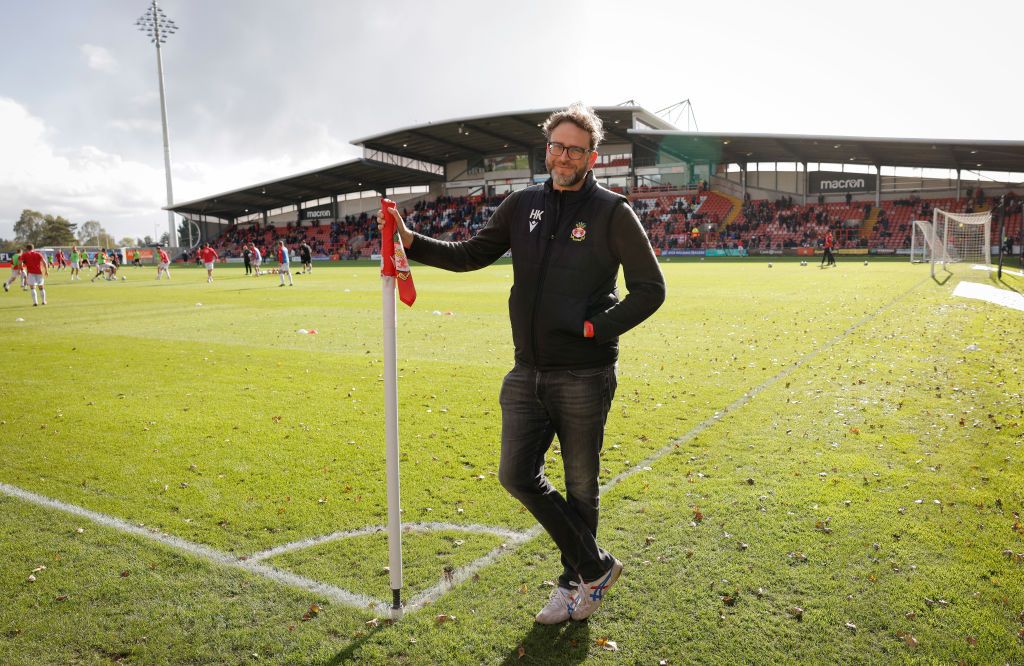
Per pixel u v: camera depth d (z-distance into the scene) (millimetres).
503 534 3684
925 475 4383
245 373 8172
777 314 13047
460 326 12375
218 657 2641
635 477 4477
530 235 2633
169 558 3438
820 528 3646
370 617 2896
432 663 2584
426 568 3311
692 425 5676
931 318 11875
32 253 17672
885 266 30406
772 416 5895
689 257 48219
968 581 3076
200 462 4902
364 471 4703
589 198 2566
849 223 47500
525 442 2721
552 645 2682
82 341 10930
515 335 2711
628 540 3561
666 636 2729
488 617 2881
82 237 131375
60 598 3051
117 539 3654
